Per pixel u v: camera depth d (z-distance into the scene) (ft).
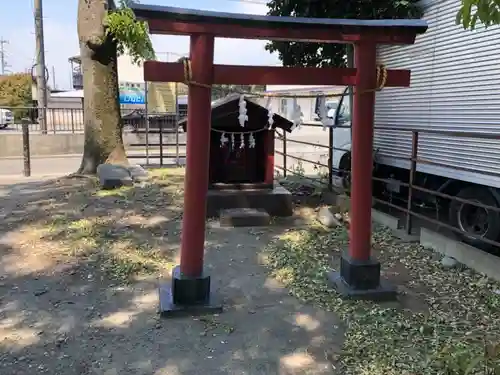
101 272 14.03
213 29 10.76
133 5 10.27
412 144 18.26
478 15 8.25
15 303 12.03
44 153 46.75
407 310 11.87
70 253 15.43
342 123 26.40
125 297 12.46
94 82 28.14
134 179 26.68
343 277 13.19
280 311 11.77
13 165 39.06
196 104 11.13
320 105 17.56
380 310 11.80
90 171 28.73
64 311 11.63
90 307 11.86
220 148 20.74
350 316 11.50
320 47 25.30
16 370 9.16
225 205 20.11
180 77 10.87
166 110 63.52
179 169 32.68
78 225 18.28
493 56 15.35
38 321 11.12
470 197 16.96
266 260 15.37
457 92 17.15
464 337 10.37
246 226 19.15
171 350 9.95
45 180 28.76
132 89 67.56
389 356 9.62
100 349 9.95
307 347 10.10
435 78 18.33
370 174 12.54
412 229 19.03
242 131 20.26
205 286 11.73
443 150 18.06
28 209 20.74
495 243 13.76
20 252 15.56
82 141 48.32
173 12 10.37
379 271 12.73
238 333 10.69
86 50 27.91
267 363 9.52
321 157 39.73
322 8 21.26
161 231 18.02
